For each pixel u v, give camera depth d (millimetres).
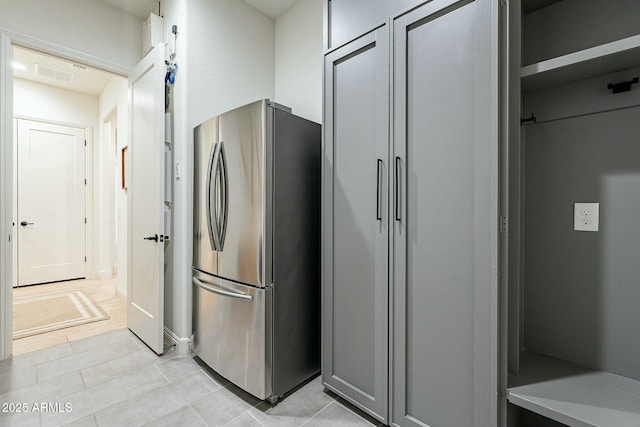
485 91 1152
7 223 2174
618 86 1186
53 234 4371
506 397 1136
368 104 1559
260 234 1697
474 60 1184
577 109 1285
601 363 1254
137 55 2830
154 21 2471
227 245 1886
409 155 1388
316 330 2014
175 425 1541
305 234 1931
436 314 1310
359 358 1613
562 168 1338
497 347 1132
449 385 1273
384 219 1479
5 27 2166
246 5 2686
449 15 1263
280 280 1778
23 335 2582
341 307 1697
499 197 1132
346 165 1664
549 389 1140
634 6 1178
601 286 1250
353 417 1608
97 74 4000
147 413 1626
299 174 1890
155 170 2293
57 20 2396
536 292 1418
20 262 4121
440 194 1291
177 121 2334
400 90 1406
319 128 2023
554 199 1362
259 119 1702
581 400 1075
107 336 2584
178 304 2346
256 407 1688
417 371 1378
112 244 4746
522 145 1432
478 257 1178
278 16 2875
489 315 1146
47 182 4324
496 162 1126
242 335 1778
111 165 4691
